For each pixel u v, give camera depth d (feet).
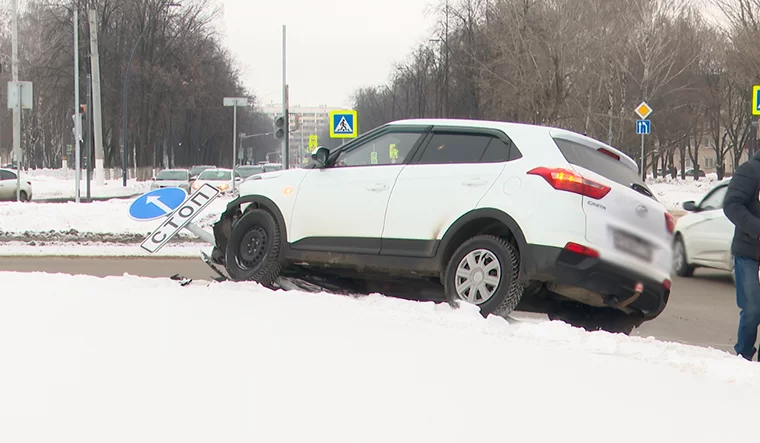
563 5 229.86
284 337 26.09
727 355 29.89
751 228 31.73
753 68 218.18
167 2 326.03
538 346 27.25
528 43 230.48
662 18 249.14
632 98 269.64
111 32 314.55
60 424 17.75
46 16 320.29
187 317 28.99
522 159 35.60
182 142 466.70
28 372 21.43
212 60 360.07
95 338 25.26
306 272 43.55
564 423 18.92
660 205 37.42
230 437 17.17
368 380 21.57
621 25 237.45
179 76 322.14
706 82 323.57
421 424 18.34
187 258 71.51
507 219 34.86
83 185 245.45
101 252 75.66
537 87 227.40
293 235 41.78
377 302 35.65
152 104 315.99
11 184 170.71
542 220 34.04
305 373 21.95
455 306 35.14
